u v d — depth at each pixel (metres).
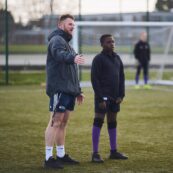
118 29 42.44
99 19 39.97
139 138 15.92
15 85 34.81
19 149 14.29
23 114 21.08
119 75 12.89
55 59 11.59
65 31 12.03
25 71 37.97
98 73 12.55
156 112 21.72
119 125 18.39
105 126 18.14
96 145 12.82
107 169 11.99
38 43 40.69
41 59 40.00
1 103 24.61
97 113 12.75
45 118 20.02
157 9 41.41
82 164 12.52
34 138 15.95
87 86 33.78
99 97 12.54
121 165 12.39
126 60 43.44
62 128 12.50
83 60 11.34
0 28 37.34
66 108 12.21
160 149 14.25
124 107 23.23
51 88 11.90
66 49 11.82
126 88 32.84
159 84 35.59
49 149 12.10
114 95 12.70
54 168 12.01
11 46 40.06
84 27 40.38
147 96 27.80
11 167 12.20
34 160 12.95
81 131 17.19
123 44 43.41
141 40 32.12
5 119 19.75
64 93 11.88
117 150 14.01
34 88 32.41
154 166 12.29
